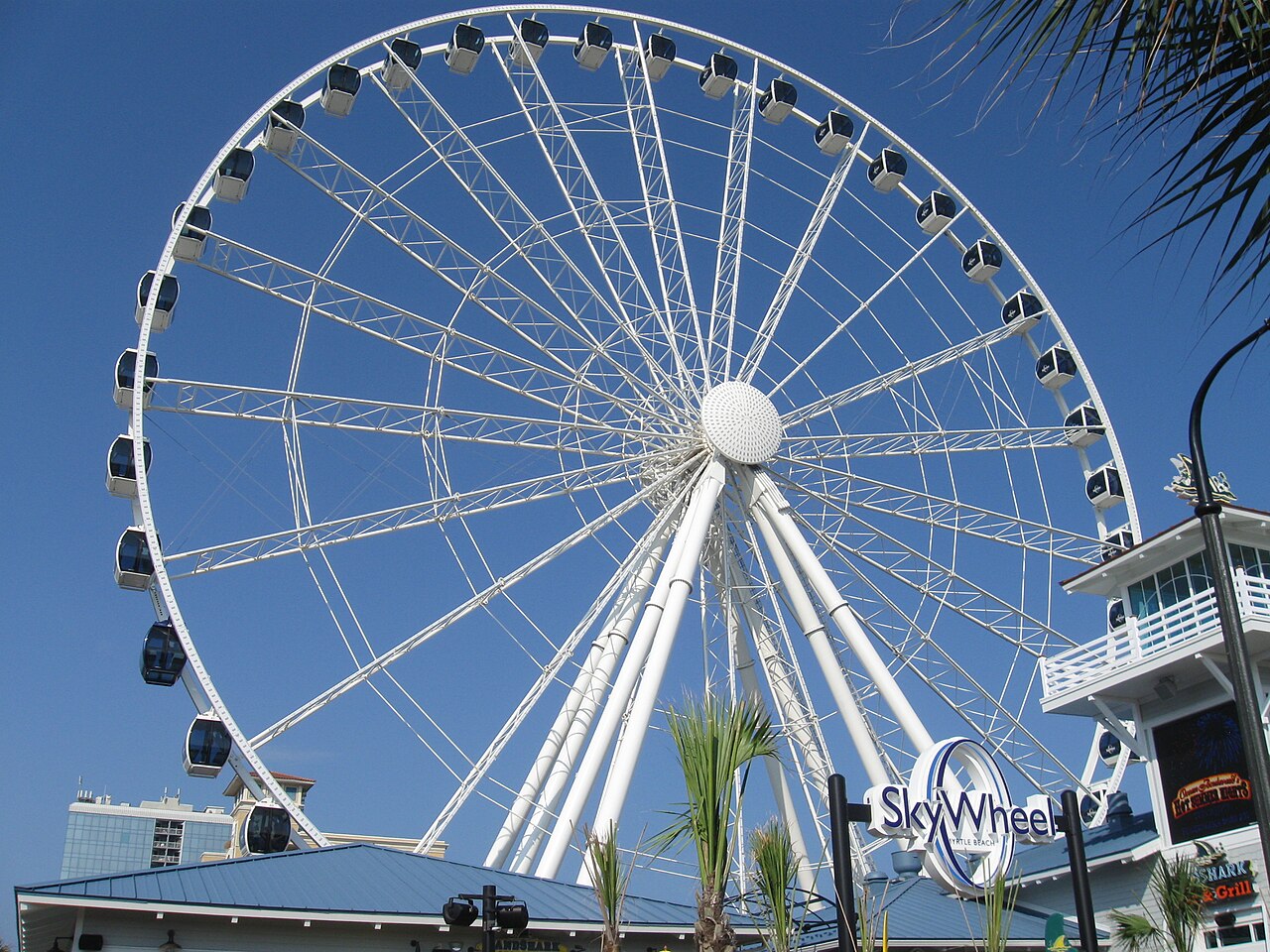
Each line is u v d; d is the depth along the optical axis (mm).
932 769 26547
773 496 39156
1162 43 7445
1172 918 24422
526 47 42531
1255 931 29234
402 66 40656
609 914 15617
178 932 23812
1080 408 46031
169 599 33656
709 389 40594
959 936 29906
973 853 26344
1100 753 41250
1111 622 35344
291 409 36062
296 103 38812
